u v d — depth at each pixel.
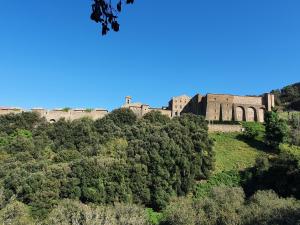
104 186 83.38
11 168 94.31
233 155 106.25
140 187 84.50
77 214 67.44
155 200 83.25
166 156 88.88
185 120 108.12
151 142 92.75
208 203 69.19
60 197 81.44
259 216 59.31
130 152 92.44
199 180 92.81
